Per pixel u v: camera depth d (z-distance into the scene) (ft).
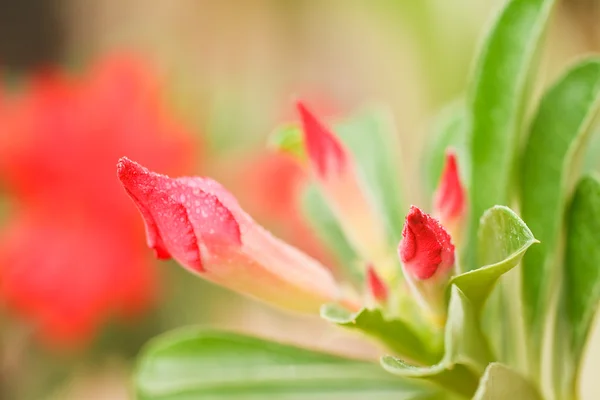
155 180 0.80
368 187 0.98
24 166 1.20
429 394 0.88
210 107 1.31
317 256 1.24
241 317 1.32
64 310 1.20
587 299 0.85
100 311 1.21
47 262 1.20
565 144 0.88
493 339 0.87
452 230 0.86
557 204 0.87
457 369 0.83
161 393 0.94
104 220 1.21
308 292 0.86
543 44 0.89
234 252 0.83
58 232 1.21
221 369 0.94
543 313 0.87
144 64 1.24
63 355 1.23
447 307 0.82
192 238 0.82
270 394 0.93
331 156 0.90
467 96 0.91
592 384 1.29
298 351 0.93
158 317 1.25
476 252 0.87
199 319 1.27
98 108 1.21
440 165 0.98
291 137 0.93
